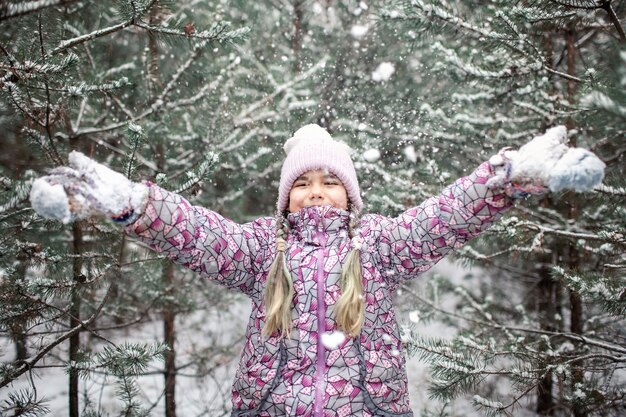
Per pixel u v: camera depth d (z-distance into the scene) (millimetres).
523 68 2578
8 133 3582
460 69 2650
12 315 2320
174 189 2555
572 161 1303
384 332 1847
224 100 3531
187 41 2232
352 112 4078
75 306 2957
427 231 1735
